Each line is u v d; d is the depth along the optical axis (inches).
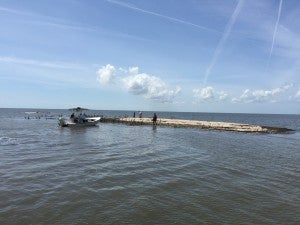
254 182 765.9
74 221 502.3
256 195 658.2
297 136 2257.6
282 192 685.9
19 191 645.3
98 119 2709.2
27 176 765.3
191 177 794.8
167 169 884.0
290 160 1112.8
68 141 1497.3
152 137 1775.3
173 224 499.2
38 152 1141.7
